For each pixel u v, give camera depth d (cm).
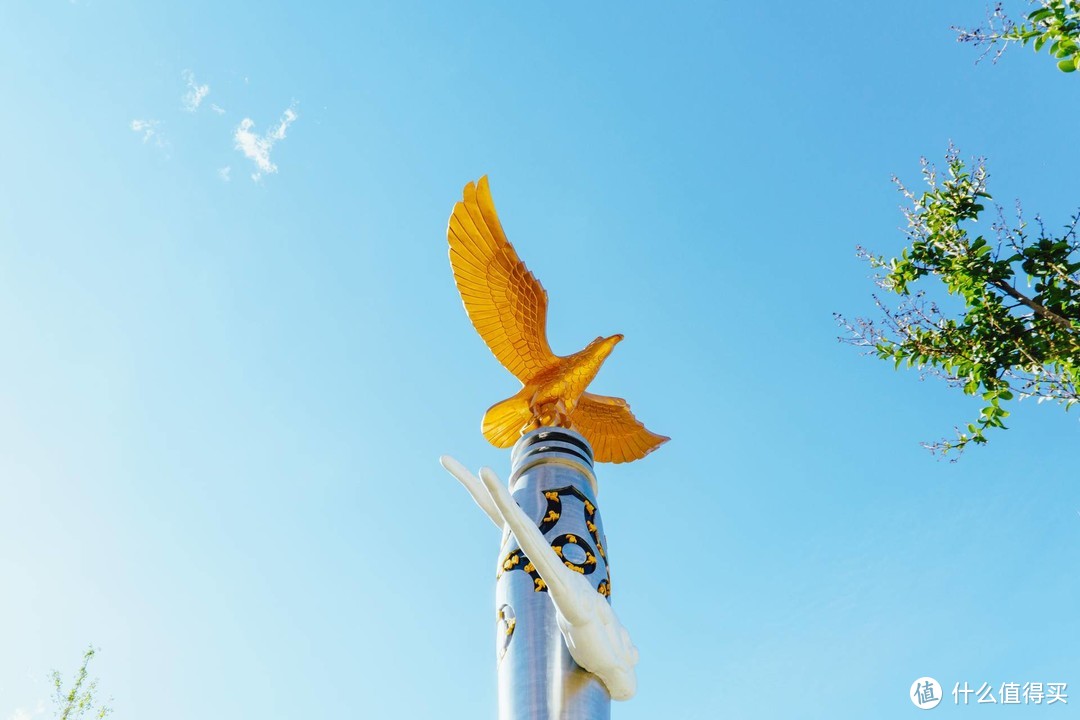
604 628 1516
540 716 1491
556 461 1784
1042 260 1836
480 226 1981
